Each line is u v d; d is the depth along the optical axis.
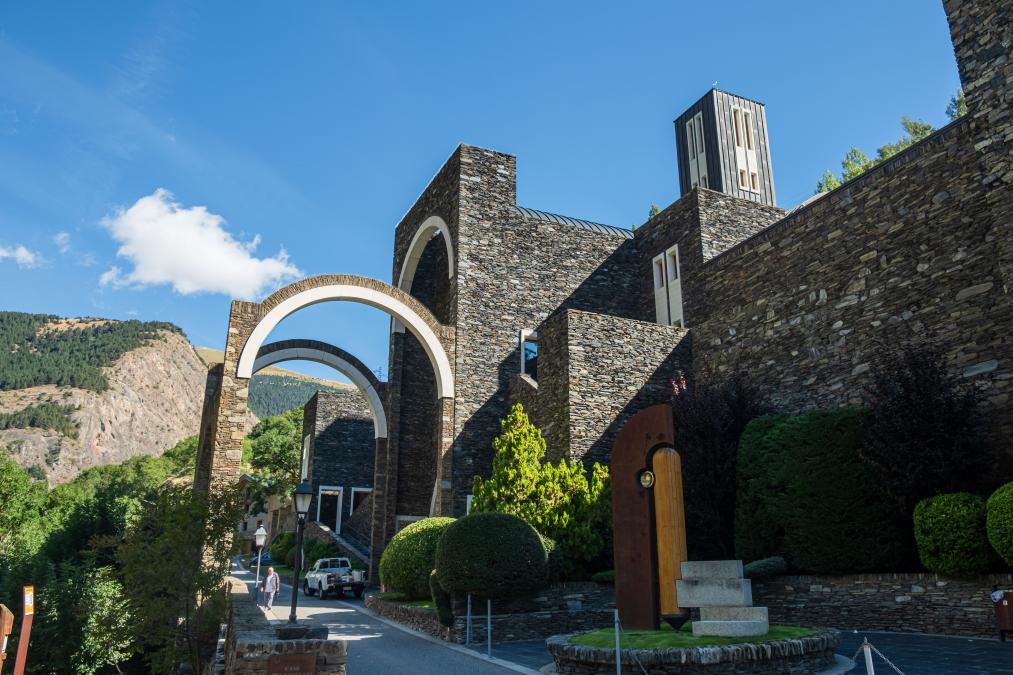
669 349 19.78
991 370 12.06
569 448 17.64
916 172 14.16
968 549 10.08
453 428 20.77
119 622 11.81
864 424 12.39
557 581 13.69
